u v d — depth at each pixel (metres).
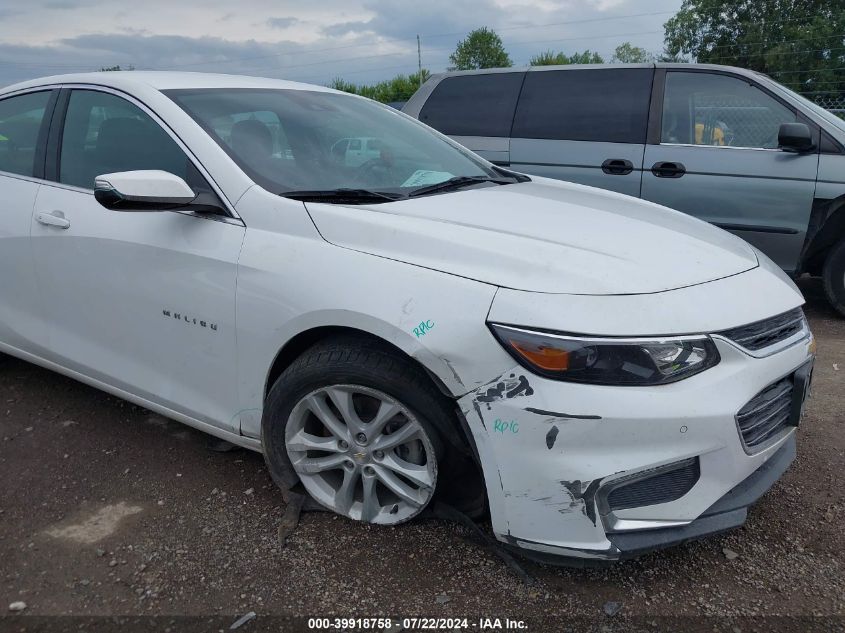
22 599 2.20
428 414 2.24
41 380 3.86
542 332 1.99
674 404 1.98
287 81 3.55
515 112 5.96
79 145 3.12
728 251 2.58
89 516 2.63
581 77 5.78
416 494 2.39
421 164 3.22
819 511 2.69
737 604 2.20
